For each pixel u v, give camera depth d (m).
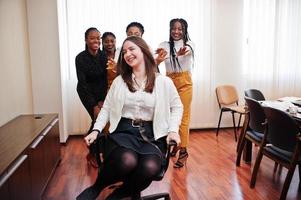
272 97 4.84
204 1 4.42
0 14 2.70
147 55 1.99
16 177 1.71
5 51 2.79
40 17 3.70
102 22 4.21
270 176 2.86
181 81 3.06
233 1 4.55
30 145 2.05
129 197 1.94
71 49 4.21
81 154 3.61
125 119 1.97
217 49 4.62
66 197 2.47
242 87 4.78
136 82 1.98
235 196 2.45
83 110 4.38
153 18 4.31
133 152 1.85
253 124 2.80
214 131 4.70
